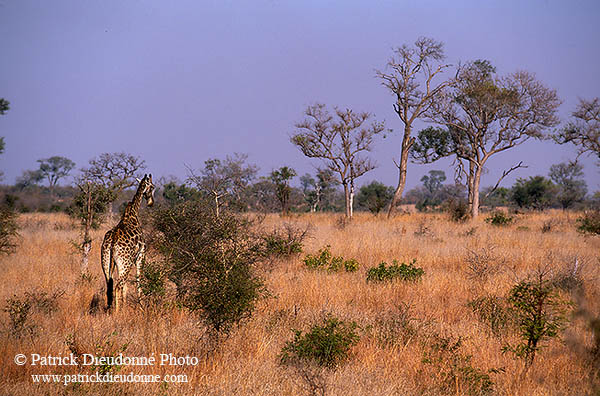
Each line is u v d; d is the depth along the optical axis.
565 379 5.43
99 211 15.69
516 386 5.27
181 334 6.61
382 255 13.98
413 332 6.89
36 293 8.30
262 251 7.99
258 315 7.45
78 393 4.98
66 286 9.37
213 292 6.58
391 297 9.05
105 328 6.88
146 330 6.74
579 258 12.39
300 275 10.77
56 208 27.92
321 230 20.94
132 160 26.02
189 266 7.35
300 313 7.72
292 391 5.04
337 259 12.38
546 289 6.16
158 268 8.37
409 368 5.76
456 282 10.23
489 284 9.88
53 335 6.53
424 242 16.98
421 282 10.29
